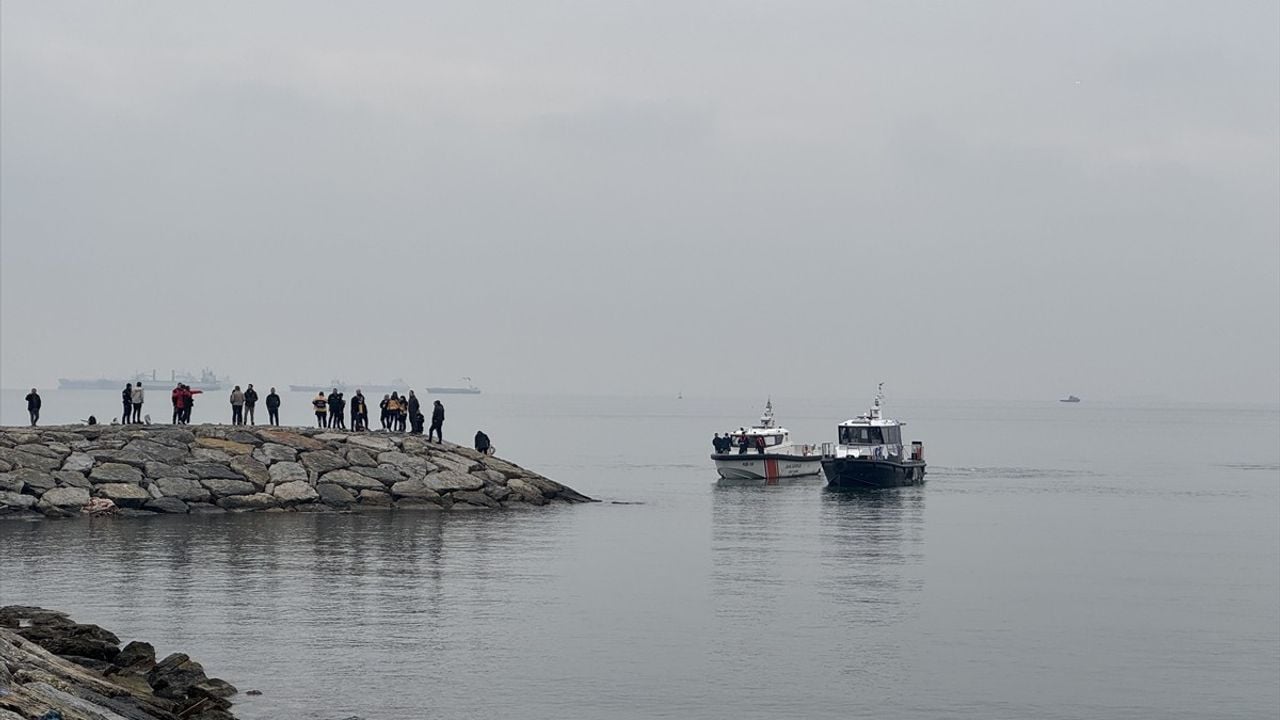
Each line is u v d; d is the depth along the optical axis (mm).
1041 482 110875
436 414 72562
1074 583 47688
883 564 51312
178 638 33562
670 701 29531
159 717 24766
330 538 52188
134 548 47781
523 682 30688
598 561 49312
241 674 30328
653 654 33781
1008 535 64125
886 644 35781
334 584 41750
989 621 39562
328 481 63531
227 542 50062
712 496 86250
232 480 61125
